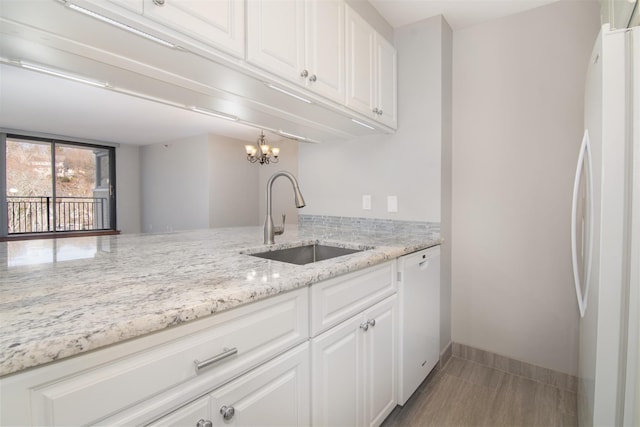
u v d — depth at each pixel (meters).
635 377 0.98
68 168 6.04
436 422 1.59
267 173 6.85
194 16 0.97
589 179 1.22
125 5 0.82
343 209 2.47
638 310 0.98
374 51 1.90
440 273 2.07
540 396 1.82
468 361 2.22
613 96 1.00
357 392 1.28
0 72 2.81
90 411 0.57
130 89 1.34
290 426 0.97
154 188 6.87
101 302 0.70
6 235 5.22
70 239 1.78
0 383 0.48
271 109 1.63
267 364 0.89
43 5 0.76
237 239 1.81
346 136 2.35
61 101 3.64
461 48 2.23
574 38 1.87
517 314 2.07
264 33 1.19
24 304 0.68
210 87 1.32
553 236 1.95
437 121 2.07
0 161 5.14
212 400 0.75
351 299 1.23
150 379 0.64
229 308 0.77
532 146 2.00
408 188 2.17
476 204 2.19
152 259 1.20
